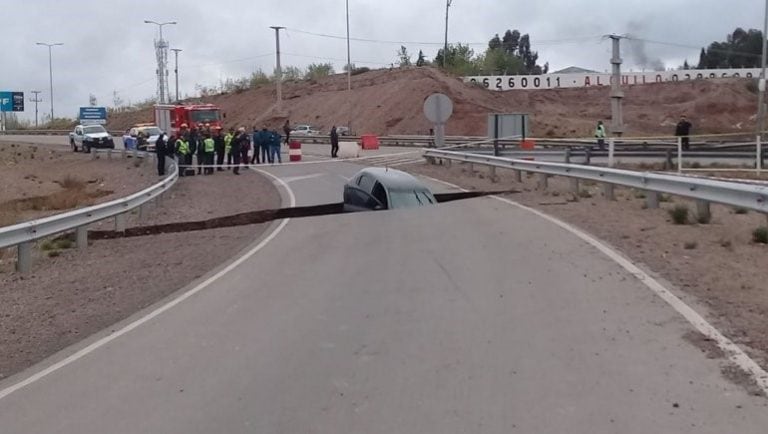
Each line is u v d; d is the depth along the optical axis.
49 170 53.47
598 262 12.98
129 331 10.41
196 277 14.21
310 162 44.81
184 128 41.25
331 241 17.33
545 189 25.92
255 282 13.21
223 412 7.09
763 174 29.70
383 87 88.12
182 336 9.91
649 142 43.16
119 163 52.53
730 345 8.21
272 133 45.41
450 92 81.12
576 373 7.63
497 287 11.62
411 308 10.62
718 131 73.19
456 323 9.71
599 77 93.81
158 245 19.20
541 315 9.87
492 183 29.25
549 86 93.12
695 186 16.89
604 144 41.47
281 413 6.98
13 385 8.42
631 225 16.97
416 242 16.36
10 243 15.20
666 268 12.25
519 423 6.46
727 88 82.00
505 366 7.95
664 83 89.12
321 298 11.58
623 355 8.10
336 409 6.99
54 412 7.40
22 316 12.30
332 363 8.36
